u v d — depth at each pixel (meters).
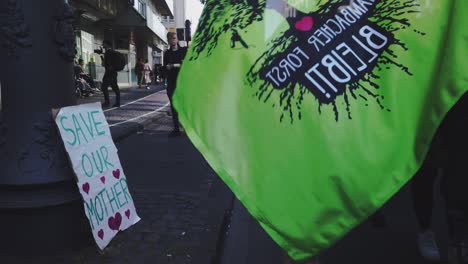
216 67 1.68
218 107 1.65
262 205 1.63
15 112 2.93
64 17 2.96
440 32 1.64
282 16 1.71
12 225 2.98
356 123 1.62
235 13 1.73
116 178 3.54
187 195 4.50
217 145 1.64
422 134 1.60
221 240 3.60
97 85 24.48
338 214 1.62
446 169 2.31
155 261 3.01
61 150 3.04
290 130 1.64
